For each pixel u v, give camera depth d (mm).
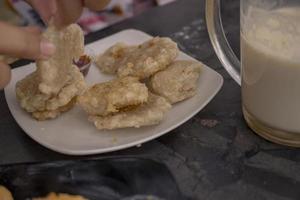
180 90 405
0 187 326
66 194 325
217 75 420
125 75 420
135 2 760
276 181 333
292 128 349
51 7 396
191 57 459
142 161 331
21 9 730
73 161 336
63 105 396
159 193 318
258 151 361
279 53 327
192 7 589
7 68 345
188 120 394
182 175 343
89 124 390
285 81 332
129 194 322
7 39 309
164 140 379
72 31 410
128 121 367
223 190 328
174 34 532
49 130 385
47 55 340
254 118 370
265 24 343
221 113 405
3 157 370
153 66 416
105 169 331
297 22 330
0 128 406
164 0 736
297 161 349
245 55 359
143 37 502
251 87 360
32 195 325
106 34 549
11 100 422
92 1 404
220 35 412
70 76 408
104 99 376
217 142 374
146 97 382
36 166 335
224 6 589
